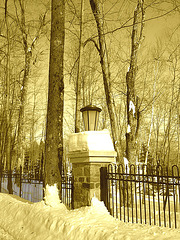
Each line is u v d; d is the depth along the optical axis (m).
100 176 6.00
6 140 13.79
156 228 4.41
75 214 5.52
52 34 7.62
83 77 19.22
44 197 6.62
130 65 11.61
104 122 21.66
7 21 14.67
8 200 8.44
